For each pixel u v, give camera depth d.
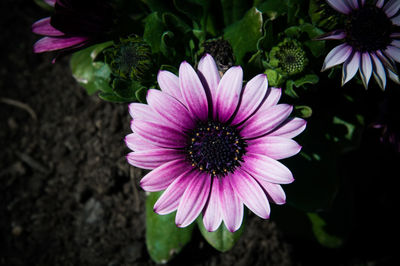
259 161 0.15
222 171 0.16
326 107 0.19
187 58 0.17
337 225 0.20
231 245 0.18
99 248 0.24
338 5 0.16
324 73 0.18
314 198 0.18
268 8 0.18
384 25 0.16
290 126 0.15
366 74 0.16
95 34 0.17
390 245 0.24
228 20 0.19
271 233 0.24
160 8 0.18
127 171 0.24
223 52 0.17
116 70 0.17
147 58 0.17
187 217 0.15
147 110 0.15
